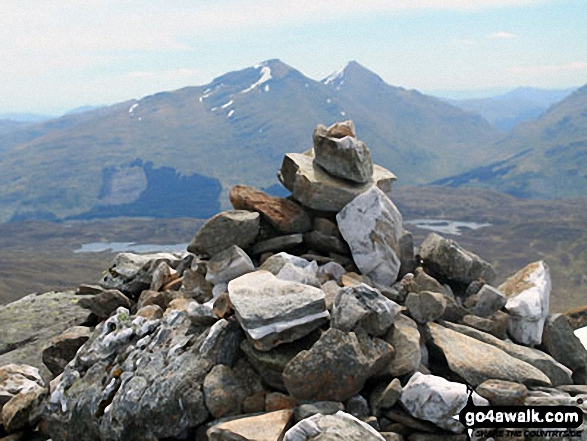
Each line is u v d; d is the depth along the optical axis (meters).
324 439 7.81
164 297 14.11
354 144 13.98
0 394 12.06
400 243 14.06
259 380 10.10
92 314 16.02
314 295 10.37
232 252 12.66
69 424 10.69
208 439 9.02
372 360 9.62
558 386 10.99
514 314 12.69
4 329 16.89
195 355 10.42
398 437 8.96
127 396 10.05
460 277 13.51
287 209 14.08
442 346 10.83
